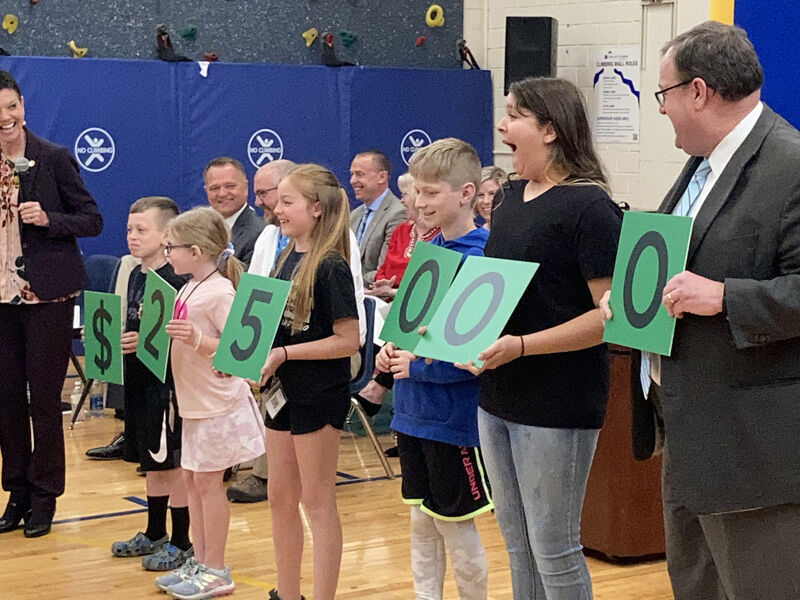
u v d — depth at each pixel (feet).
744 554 7.14
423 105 29.17
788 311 6.50
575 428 8.20
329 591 10.66
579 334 7.91
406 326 9.11
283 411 10.66
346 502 16.39
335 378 10.50
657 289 7.11
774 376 6.86
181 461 12.48
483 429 8.71
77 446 19.45
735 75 6.88
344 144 27.96
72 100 24.40
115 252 25.13
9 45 25.04
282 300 10.22
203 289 12.16
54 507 14.85
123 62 24.95
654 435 8.11
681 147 7.30
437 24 30.17
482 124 30.32
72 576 13.12
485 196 17.33
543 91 8.28
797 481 6.80
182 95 25.72
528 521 8.43
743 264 6.81
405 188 17.49
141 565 13.48
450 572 13.10
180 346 12.03
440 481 9.54
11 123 13.67
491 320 8.13
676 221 7.06
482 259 8.57
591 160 8.38
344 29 29.01
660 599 12.25
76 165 14.44
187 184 25.96
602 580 12.89
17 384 14.56
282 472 10.80
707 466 7.00
